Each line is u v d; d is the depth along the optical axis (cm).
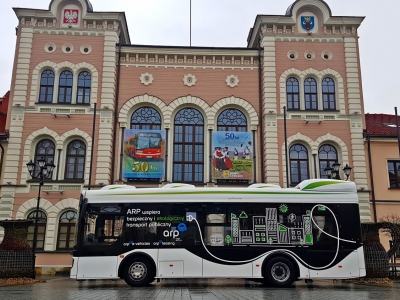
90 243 1630
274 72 2895
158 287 1592
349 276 1627
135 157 2761
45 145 2755
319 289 1550
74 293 1343
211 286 1681
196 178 2808
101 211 1661
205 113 2892
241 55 2978
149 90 2906
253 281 1909
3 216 2592
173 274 1611
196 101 2903
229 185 2773
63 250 2561
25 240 1950
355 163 2773
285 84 2900
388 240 2683
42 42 2867
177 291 1414
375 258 1884
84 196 1681
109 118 2778
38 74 2825
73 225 2619
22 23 2875
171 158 2820
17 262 1878
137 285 1609
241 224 1653
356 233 1664
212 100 2914
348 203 1688
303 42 2964
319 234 1655
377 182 2819
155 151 2777
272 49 2930
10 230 1933
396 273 2030
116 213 1659
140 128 2880
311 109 2867
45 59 2845
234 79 2953
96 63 2862
